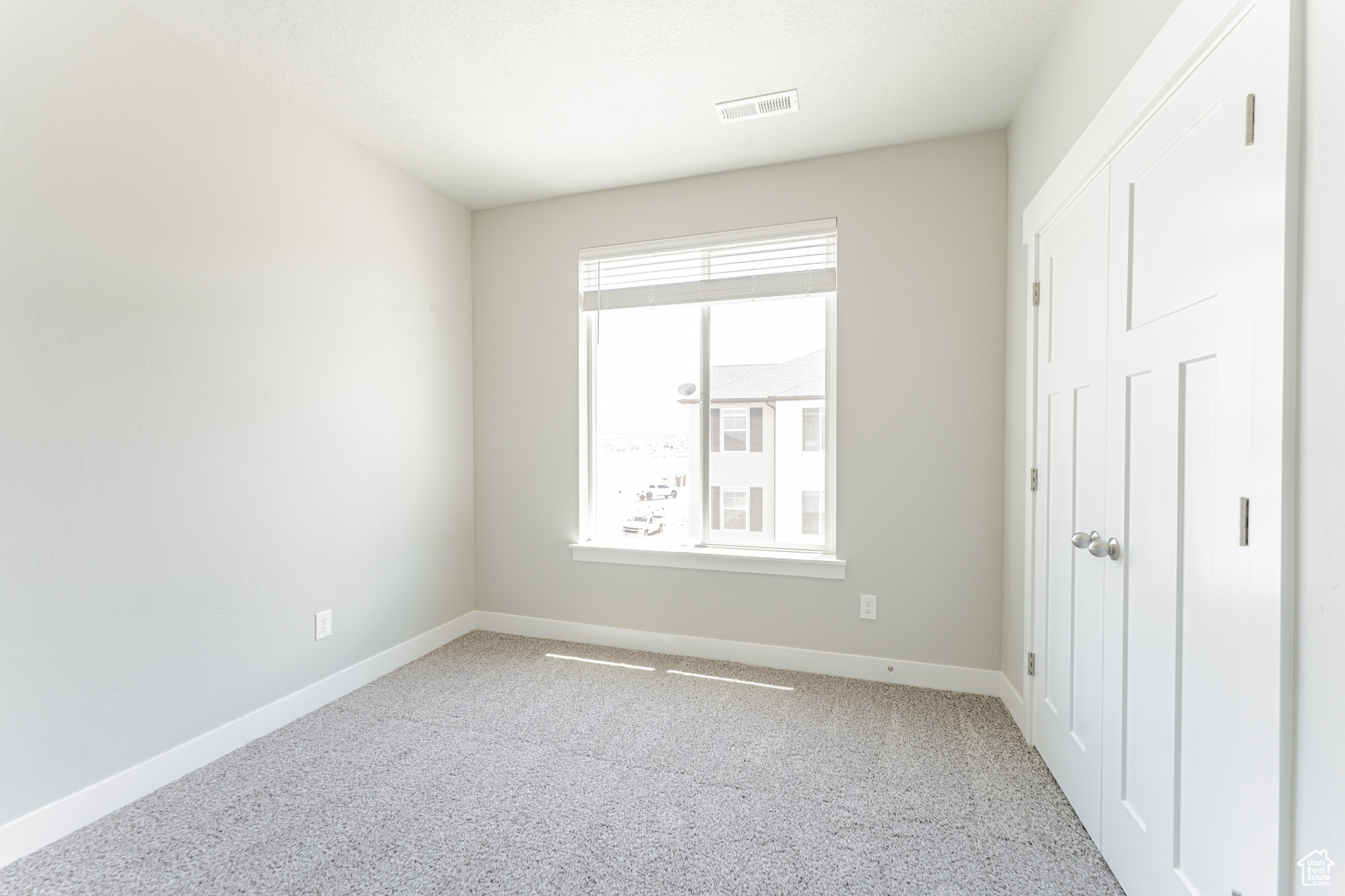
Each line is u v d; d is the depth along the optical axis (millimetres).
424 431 2982
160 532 1834
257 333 2139
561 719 2289
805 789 1821
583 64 2057
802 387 2863
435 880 1441
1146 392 1283
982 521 2504
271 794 1800
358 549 2592
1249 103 910
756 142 2588
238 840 1590
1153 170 1248
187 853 1539
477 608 3381
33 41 1532
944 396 2541
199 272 1941
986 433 2488
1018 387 2248
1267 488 864
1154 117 1239
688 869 1481
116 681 1724
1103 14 1510
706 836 1605
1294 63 808
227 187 2029
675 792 1808
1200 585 1078
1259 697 882
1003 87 2174
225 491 2029
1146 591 1280
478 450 3354
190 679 1924
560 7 1771
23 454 1524
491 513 3346
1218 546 1016
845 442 2682
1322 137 767
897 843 1576
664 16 1814
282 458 2234
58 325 1588
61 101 1588
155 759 1820
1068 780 1743
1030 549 2072
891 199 2607
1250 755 907
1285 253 824
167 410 1852
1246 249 923
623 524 3193
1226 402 989
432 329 3037
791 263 2805
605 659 2920
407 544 2873
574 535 3184
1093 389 1555
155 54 1811
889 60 2029
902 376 2594
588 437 3244
